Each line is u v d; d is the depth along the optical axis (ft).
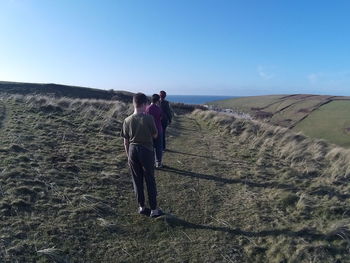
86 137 34.91
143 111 19.04
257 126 48.26
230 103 273.33
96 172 25.02
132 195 21.93
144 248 15.94
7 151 25.93
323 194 23.07
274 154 35.65
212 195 22.68
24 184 20.54
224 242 16.85
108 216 18.52
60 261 14.15
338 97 246.47
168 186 23.88
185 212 19.92
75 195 20.40
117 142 34.76
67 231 16.31
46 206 18.40
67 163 25.52
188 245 16.43
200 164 29.96
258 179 26.45
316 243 16.49
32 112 42.01
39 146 28.94
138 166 18.86
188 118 65.36
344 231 17.30
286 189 23.81
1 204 17.57
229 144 39.81
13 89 117.91
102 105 53.83
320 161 32.78
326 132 137.90
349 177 27.07
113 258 14.94
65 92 126.62
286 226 18.42
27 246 14.66
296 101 235.20
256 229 18.15
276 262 15.31
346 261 15.30
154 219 18.62
